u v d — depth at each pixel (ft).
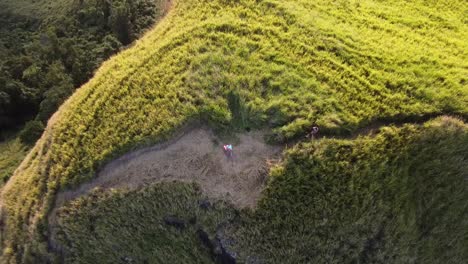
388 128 122.72
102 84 140.67
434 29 150.41
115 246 124.06
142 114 129.29
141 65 139.95
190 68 133.80
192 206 118.83
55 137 136.05
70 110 139.33
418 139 122.83
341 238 118.32
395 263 124.16
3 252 132.46
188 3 155.12
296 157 116.57
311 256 117.08
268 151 119.24
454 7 159.33
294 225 115.65
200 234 120.57
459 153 126.31
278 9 145.79
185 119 124.26
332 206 116.88
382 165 119.44
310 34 139.33
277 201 114.93
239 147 120.57
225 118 122.72
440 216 129.59
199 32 142.10
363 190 118.42
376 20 149.79
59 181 129.08
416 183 125.49
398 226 123.34
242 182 117.29
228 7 148.77
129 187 122.72
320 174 116.26
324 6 150.61
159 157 123.95
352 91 127.34
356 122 121.90
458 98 129.39
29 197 134.10
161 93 131.03
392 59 136.05
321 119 121.19
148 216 121.80
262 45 135.95
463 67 138.00
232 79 128.26
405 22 151.12
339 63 133.18
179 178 120.06
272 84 126.72
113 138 128.16
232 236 116.16
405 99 127.75
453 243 131.64
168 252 122.31
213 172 119.03
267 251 115.44
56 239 126.00
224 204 116.37
